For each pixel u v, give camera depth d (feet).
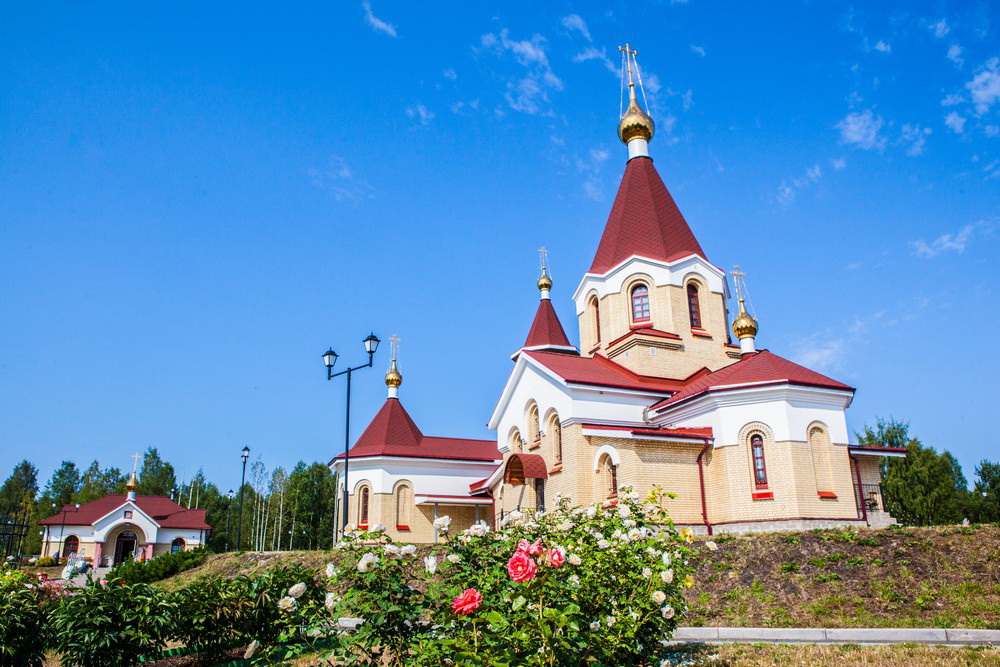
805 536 60.95
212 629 38.14
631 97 121.80
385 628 26.04
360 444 134.10
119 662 33.68
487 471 134.21
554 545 27.81
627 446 82.74
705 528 82.23
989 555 52.24
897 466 129.39
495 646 22.08
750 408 83.97
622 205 115.65
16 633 36.60
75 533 184.96
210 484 343.05
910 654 35.24
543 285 142.92
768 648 38.29
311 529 203.92
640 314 107.34
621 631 26.99
